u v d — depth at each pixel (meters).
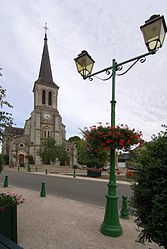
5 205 3.12
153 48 3.28
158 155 2.30
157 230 2.10
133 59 3.65
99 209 5.76
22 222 4.33
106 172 25.44
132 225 4.40
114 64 4.03
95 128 3.81
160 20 3.16
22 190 8.95
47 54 43.09
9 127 6.58
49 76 41.72
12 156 35.16
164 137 2.40
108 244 3.30
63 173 22.38
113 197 3.79
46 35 44.28
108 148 3.64
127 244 3.33
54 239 3.44
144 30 3.36
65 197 7.70
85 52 4.38
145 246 3.27
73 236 3.60
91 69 4.52
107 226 3.73
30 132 37.94
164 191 2.06
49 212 5.24
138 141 3.46
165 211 1.99
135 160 2.54
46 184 11.64
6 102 6.23
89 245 3.24
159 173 2.20
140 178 2.39
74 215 5.01
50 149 30.02
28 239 3.41
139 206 2.37
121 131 3.58
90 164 17.83
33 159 35.56
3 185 10.48
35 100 38.94
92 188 10.41
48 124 38.53
